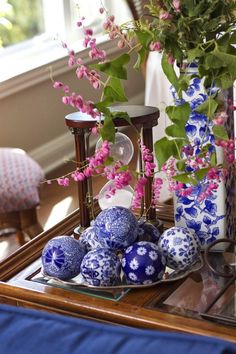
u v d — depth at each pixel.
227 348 1.01
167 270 1.59
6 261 1.68
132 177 1.55
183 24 1.50
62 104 4.17
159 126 3.03
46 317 1.10
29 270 1.66
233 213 1.72
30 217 2.57
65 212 3.51
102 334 1.07
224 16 1.52
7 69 3.81
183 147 1.54
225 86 1.49
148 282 1.54
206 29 1.51
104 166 1.54
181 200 1.68
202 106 1.50
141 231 1.64
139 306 1.49
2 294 1.56
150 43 1.50
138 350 1.03
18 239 2.96
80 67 1.50
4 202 2.49
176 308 1.48
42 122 4.02
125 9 4.62
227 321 1.42
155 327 1.43
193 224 1.69
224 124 1.60
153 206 1.77
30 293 1.54
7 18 3.96
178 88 1.50
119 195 1.75
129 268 1.53
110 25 1.51
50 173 4.08
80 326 1.08
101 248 1.57
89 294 1.53
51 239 1.66
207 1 1.49
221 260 1.65
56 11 4.23
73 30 4.33
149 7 1.57
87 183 1.75
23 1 4.05
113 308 1.47
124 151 1.66
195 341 1.03
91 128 1.66
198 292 1.54
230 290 1.54
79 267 1.57
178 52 1.51
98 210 1.95
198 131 1.60
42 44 4.16
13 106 3.76
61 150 4.20
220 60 1.45
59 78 4.10
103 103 1.50
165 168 1.58
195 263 1.61
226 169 1.62
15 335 1.08
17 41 4.04
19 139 3.85
